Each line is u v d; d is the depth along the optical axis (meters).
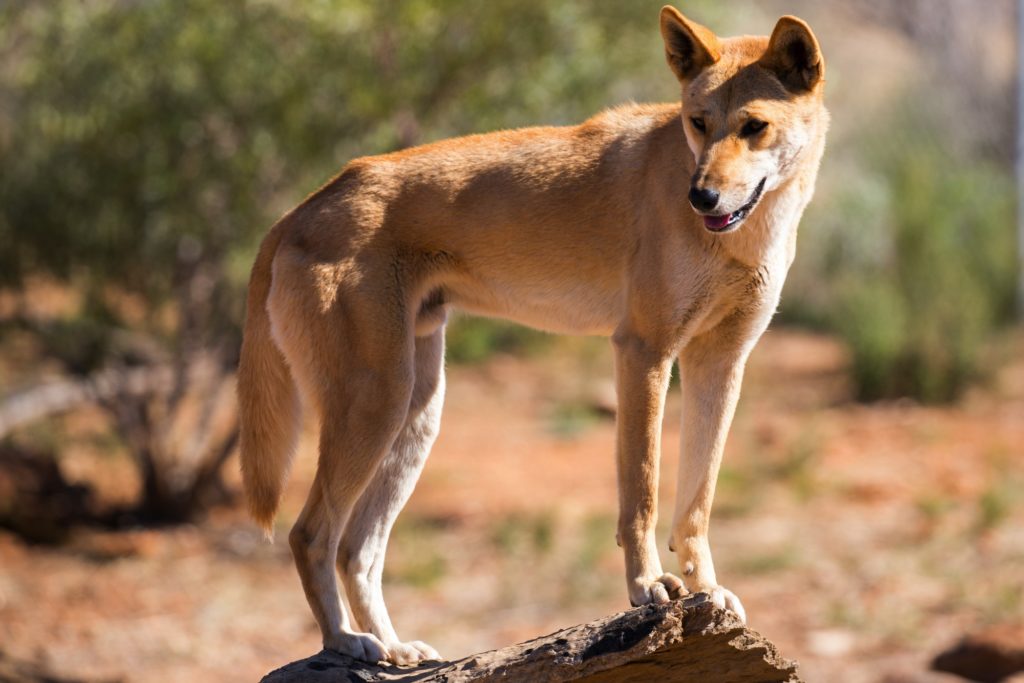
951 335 32.44
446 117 22.09
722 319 10.56
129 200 22.62
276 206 22.98
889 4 53.50
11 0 21.89
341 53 21.30
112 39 21.72
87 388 24.14
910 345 32.31
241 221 22.45
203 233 22.55
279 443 11.23
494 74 21.83
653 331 10.29
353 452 10.48
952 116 46.62
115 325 25.03
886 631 18.27
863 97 50.25
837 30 56.62
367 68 21.31
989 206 38.50
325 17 20.73
